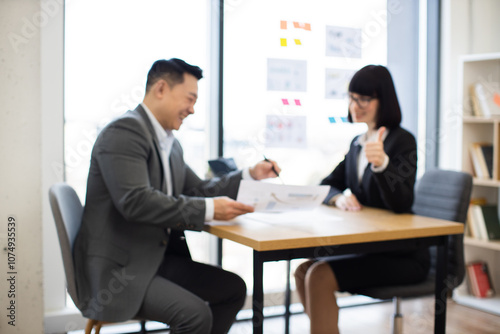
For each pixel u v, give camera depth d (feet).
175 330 5.41
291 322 9.74
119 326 9.18
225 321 6.43
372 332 9.21
